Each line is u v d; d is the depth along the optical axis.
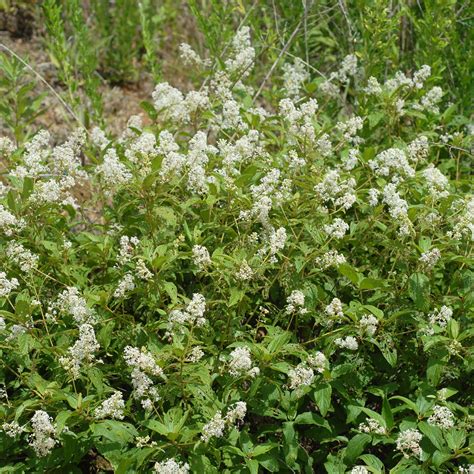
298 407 0.98
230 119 1.16
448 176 1.24
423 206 1.03
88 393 0.93
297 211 1.05
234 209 1.05
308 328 1.03
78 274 1.00
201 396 0.90
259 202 1.00
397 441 0.86
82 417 0.87
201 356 0.90
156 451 0.87
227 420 0.86
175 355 0.90
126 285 0.94
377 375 1.01
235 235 1.04
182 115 1.18
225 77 1.25
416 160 1.17
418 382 0.98
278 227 1.04
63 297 0.93
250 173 1.03
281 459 0.93
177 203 1.04
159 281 0.96
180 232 1.06
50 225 1.05
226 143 1.17
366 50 1.37
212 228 1.05
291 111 1.16
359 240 1.06
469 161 1.35
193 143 1.09
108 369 0.96
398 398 0.95
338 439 0.93
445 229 1.09
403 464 0.89
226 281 0.98
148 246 1.01
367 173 1.17
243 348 0.89
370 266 1.07
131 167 1.05
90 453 0.99
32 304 0.92
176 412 0.89
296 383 0.89
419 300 0.97
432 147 1.33
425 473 0.87
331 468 0.89
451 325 0.94
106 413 0.86
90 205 1.21
